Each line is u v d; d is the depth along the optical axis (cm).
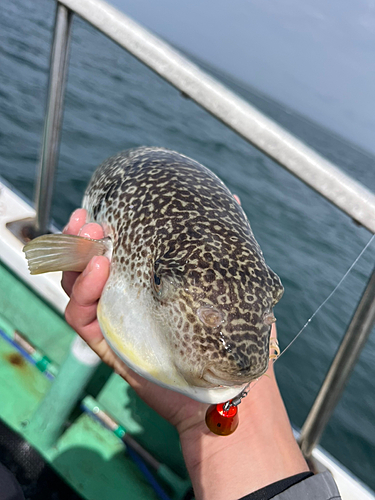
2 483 20
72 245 30
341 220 353
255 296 26
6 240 49
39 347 49
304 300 162
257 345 25
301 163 30
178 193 31
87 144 216
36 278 48
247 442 30
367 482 100
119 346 28
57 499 39
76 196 157
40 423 42
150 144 268
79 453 43
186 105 580
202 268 26
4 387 46
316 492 26
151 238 29
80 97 310
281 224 255
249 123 31
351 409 127
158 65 33
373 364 155
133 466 43
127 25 34
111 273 30
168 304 26
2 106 214
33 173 162
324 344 141
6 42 367
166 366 26
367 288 32
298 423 105
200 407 32
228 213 31
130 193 32
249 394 32
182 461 44
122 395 47
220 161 345
